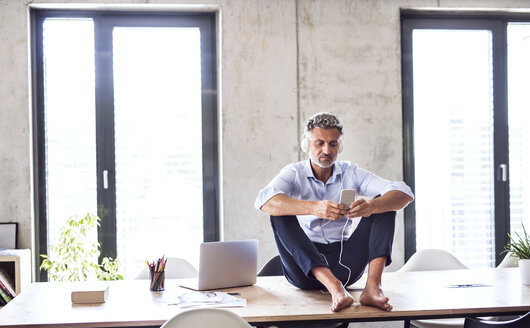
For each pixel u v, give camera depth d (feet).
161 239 15.26
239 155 14.73
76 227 14.25
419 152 15.84
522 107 16.21
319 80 14.97
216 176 15.33
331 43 15.01
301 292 8.44
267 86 14.83
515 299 7.66
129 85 15.26
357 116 15.05
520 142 16.16
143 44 15.33
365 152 15.05
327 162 9.01
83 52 15.19
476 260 15.94
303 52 14.93
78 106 15.12
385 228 8.13
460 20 15.89
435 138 15.90
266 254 14.74
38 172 14.84
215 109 15.38
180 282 9.29
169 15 15.26
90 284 9.02
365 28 15.11
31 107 14.66
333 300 7.33
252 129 14.76
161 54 15.37
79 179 15.06
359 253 8.57
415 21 15.78
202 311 5.85
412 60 15.79
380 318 7.09
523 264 8.80
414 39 15.90
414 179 15.76
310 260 7.95
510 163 16.12
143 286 9.02
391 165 15.10
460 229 15.94
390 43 15.17
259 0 14.84
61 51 15.10
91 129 15.16
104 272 14.14
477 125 16.06
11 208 14.24
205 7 14.85
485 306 7.25
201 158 15.40
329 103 14.98
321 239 9.41
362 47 15.08
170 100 15.37
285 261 8.52
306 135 9.29
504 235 15.94
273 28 14.87
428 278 9.43
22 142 14.30
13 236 14.07
